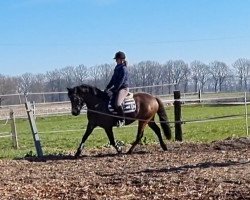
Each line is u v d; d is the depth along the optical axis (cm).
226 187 909
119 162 1352
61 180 1093
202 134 2331
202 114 3631
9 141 2333
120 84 1517
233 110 3991
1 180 1120
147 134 2322
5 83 6981
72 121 3484
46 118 3750
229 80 11006
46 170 1270
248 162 1205
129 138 2245
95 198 869
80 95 1526
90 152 1623
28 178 1141
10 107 2361
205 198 833
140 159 1388
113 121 1519
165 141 1855
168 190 908
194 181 977
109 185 991
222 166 1157
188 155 1416
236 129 2519
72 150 1800
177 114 1866
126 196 876
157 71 9900
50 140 2322
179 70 10238
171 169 1155
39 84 7812
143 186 957
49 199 882
